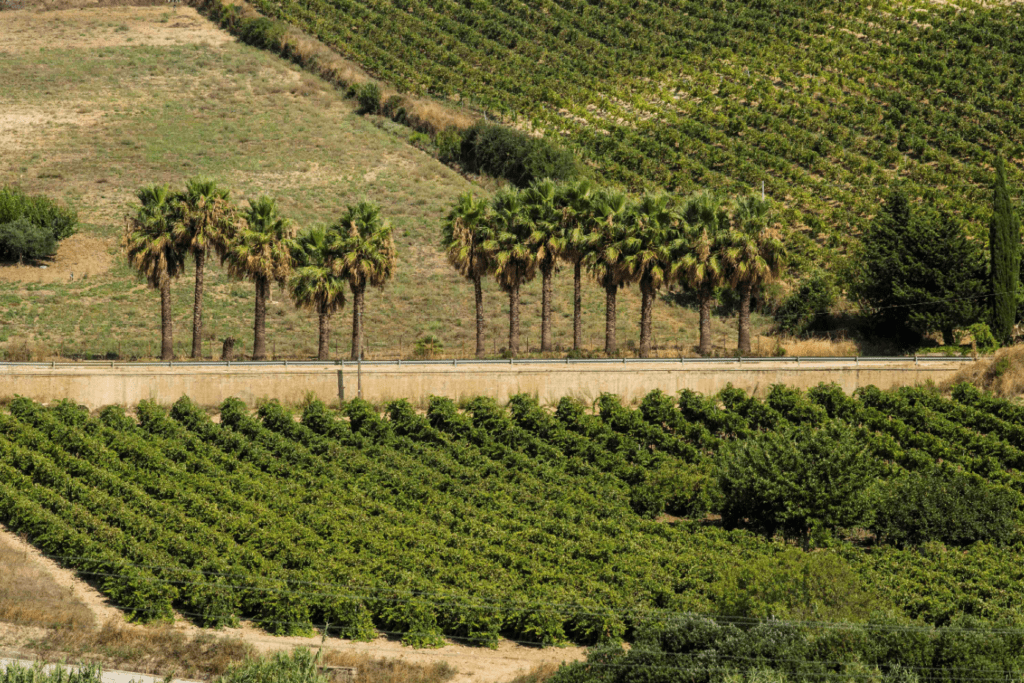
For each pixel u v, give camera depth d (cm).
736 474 8625
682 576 7469
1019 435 10000
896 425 10069
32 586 7131
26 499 8056
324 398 10369
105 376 10094
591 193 12262
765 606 6506
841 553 7925
